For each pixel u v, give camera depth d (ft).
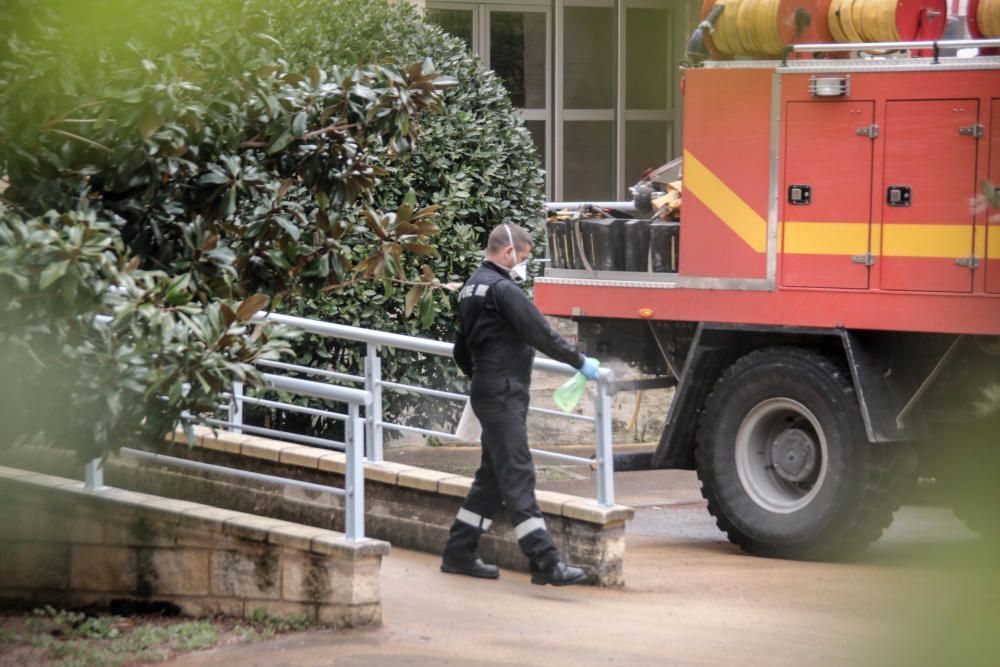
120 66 31.12
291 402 65.10
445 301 66.54
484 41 107.04
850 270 50.39
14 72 29.55
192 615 40.09
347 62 66.03
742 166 52.85
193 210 36.86
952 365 49.47
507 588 43.50
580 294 58.29
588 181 111.04
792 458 52.29
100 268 28.91
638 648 35.29
